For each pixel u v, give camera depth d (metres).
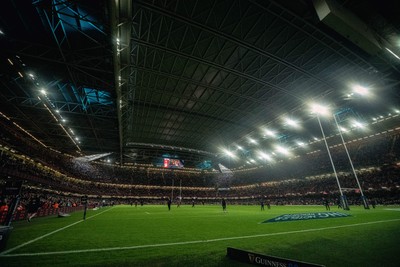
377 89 27.17
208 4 17.59
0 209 11.36
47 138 41.50
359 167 43.84
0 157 28.39
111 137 42.88
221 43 21.70
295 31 19.97
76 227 9.77
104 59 19.81
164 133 49.28
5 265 3.88
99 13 15.41
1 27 16.31
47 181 35.72
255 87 29.44
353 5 16.47
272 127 44.47
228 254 4.39
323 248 5.02
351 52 20.97
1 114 29.62
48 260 4.23
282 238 6.41
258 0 17.14
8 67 20.11
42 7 14.38
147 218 15.25
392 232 7.09
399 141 39.41
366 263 3.81
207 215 18.19
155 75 26.97
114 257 4.46
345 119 40.34
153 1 16.33
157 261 4.13
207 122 42.94
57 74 21.67
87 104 29.30
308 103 31.70
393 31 18.11
